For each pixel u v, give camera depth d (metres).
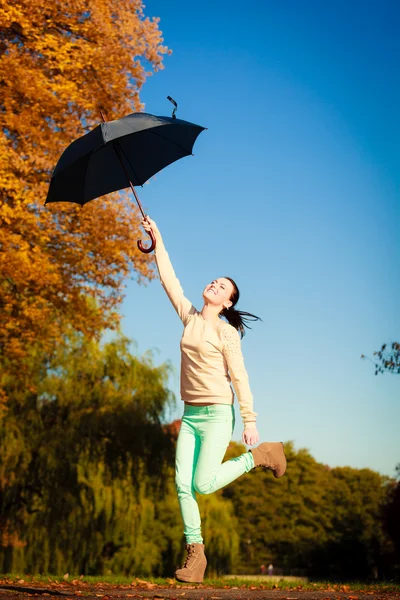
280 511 59.00
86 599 5.27
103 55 14.97
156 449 22.83
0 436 21.19
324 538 57.88
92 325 16.83
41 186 14.25
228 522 25.17
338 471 66.31
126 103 15.81
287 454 60.97
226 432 4.68
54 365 22.25
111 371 23.03
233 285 4.95
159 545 24.91
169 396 23.55
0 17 13.30
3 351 16.00
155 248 5.16
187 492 4.68
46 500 21.20
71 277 16.14
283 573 57.84
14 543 21.19
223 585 9.50
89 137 4.77
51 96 14.09
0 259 13.59
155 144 5.23
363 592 7.55
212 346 4.70
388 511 18.58
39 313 15.33
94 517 21.58
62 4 14.54
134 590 7.38
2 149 13.29
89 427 21.89
